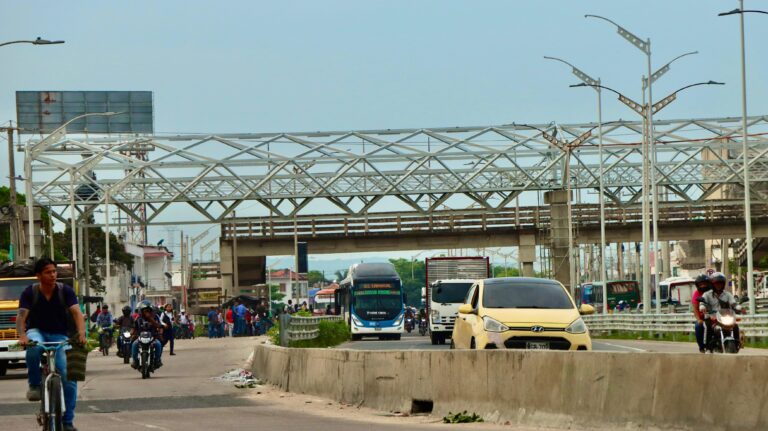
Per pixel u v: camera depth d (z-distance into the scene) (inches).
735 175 5334.6
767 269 6845.5
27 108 6304.1
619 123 5251.0
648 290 3351.4
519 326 1243.2
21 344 708.7
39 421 725.9
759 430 633.6
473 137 5246.1
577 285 5516.7
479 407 893.8
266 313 4822.8
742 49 2662.4
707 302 1222.9
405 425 877.2
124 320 2220.7
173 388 1401.3
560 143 4660.4
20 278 1834.4
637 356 735.7
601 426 755.4
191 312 5964.6
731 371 658.8
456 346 1389.0
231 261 5369.1
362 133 5201.8
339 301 4045.3
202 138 5162.4
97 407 1118.4
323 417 973.2
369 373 1070.4
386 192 5241.1
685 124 5295.3
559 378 805.2
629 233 5570.9
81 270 4928.6
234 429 855.1
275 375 1401.3
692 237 5585.6
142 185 5162.4
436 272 3395.7
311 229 5369.1
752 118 5285.4
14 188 3501.5
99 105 6323.8
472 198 5408.5
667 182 5334.6
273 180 5246.1
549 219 5447.8
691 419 683.4
